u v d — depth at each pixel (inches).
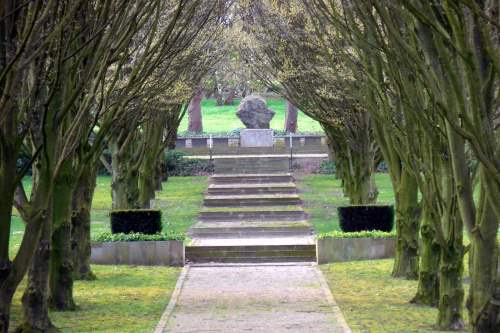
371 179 1492.4
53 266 858.1
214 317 818.2
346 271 1189.1
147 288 1042.1
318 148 2805.1
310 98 1395.2
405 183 1080.2
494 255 498.0
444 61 441.1
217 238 1603.1
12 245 1371.8
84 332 732.7
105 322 788.6
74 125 607.5
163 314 836.6
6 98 470.0
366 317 808.9
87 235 1106.7
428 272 883.4
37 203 553.6
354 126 1451.8
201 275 1190.9
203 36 1147.3
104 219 1792.6
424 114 627.2
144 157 1781.5
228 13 1364.4
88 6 602.9
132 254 1298.0
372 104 785.6
